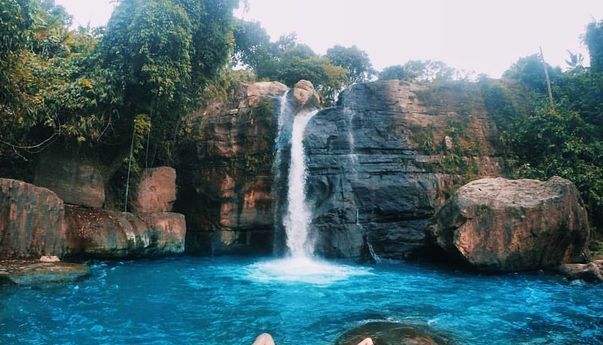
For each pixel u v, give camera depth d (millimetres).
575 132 17453
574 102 19234
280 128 18062
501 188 13289
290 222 16906
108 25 13742
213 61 15672
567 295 10359
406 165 17016
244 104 18203
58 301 8789
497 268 12250
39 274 9438
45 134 13203
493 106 19250
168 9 13344
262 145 17781
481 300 9875
